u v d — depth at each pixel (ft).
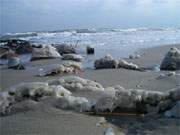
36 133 21.54
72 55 72.23
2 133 21.50
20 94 29.73
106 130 22.18
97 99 27.78
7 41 113.70
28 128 22.39
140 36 195.31
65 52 87.97
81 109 26.58
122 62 56.59
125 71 51.42
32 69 57.88
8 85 41.29
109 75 47.44
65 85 33.37
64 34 226.58
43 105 27.17
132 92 26.89
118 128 22.85
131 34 226.38
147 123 23.70
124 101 26.37
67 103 27.17
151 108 25.95
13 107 27.25
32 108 26.86
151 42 135.13
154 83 37.01
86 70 54.03
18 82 43.57
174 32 265.34
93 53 88.43
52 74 48.88
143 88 34.76
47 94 29.63
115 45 119.14
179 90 26.11
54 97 28.22
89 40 157.38
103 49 101.24
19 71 55.16
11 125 23.00
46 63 66.39
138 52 84.94
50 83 34.09
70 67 50.83
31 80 44.91
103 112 26.16
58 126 22.81
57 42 143.84
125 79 43.16
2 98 28.71
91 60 72.02
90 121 24.12
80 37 191.72
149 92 26.89
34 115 25.16
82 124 23.35
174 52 55.11
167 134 21.25
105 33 244.63
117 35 211.82
